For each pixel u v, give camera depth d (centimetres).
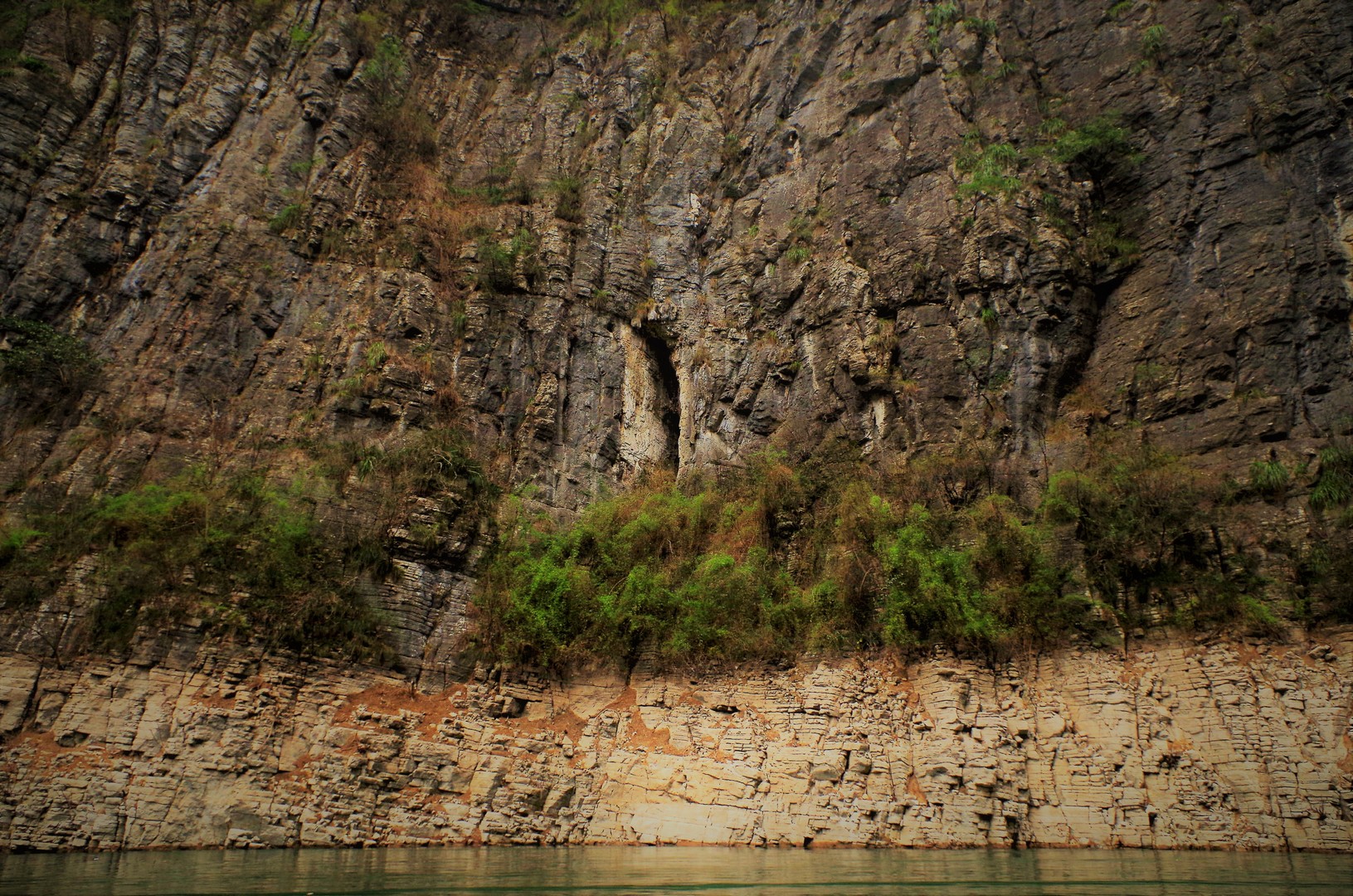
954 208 2581
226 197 2675
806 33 3328
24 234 2459
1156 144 2512
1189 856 1466
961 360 2378
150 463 2166
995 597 1880
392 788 1778
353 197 2819
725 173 3225
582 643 2061
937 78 2878
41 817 1524
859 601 1950
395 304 2586
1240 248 2220
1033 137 2672
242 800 1656
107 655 1703
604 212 3053
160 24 2944
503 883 1150
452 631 2030
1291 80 2347
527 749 1905
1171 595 1792
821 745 1797
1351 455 1831
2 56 2659
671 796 1836
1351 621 1636
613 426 2706
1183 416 2125
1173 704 1697
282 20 3145
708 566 2095
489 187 3128
